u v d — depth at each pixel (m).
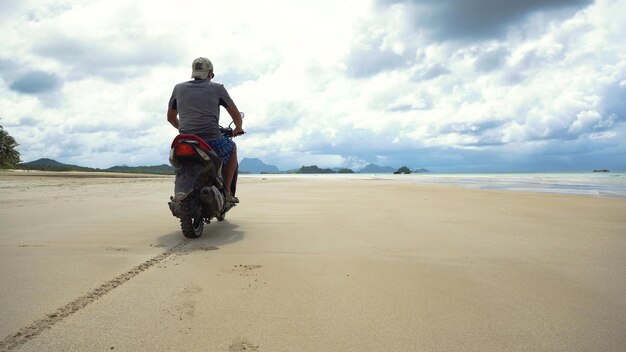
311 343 1.78
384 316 2.08
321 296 2.36
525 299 2.33
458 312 2.14
